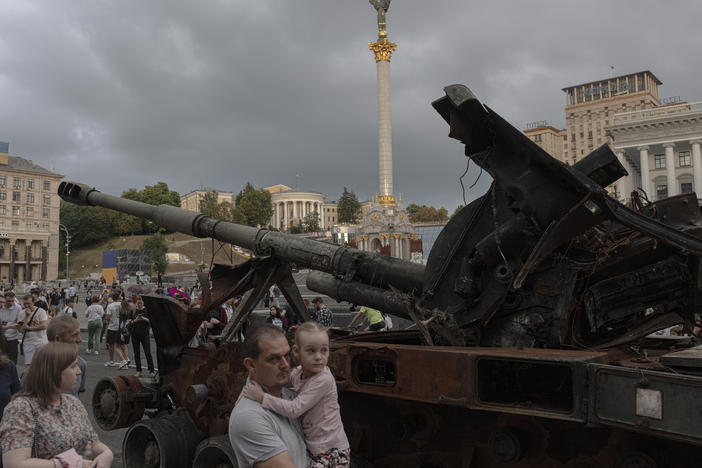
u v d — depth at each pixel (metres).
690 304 3.92
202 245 119.69
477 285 3.76
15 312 9.67
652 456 2.59
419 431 3.53
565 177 3.25
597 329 4.00
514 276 3.58
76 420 2.87
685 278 3.77
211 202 125.50
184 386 4.73
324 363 2.55
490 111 3.35
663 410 2.26
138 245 127.94
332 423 2.53
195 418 4.50
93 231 131.25
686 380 2.20
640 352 4.03
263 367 2.33
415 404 3.56
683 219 3.87
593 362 2.62
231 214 122.62
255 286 5.42
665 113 62.06
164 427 4.43
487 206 3.92
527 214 3.52
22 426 2.64
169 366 5.00
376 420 3.79
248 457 2.20
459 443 3.37
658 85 122.25
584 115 118.94
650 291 3.77
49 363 2.76
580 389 2.56
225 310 11.12
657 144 61.59
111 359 12.67
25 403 2.70
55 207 116.44
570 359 2.61
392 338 4.68
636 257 3.77
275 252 5.52
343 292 5.24
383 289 5.00
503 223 3.79
